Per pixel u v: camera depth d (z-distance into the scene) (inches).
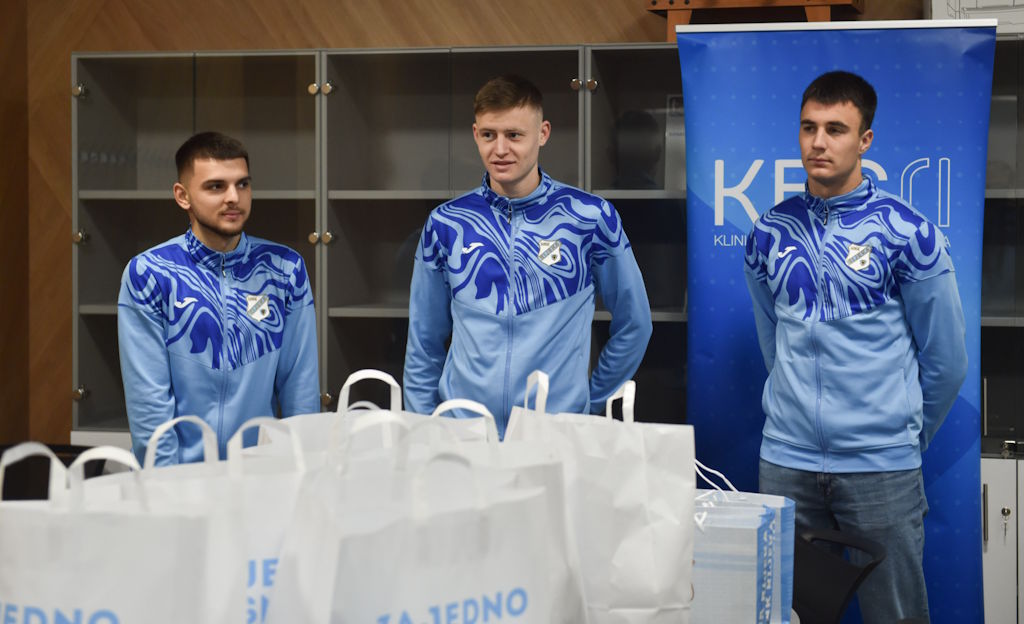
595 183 156.6
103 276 168.4
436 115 160.9
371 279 163.6
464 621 47.0
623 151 155.9
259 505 47.3
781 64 138.9
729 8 163.9
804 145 121.8
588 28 180.2
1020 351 148.8
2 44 187.2
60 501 42.4
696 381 143.0
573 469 61.7
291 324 115.3
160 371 106.6
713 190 141.0
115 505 42.9
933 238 116.6
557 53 157.0
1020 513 148.6
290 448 62.2
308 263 164.7
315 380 117.6
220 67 165.3
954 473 138.1
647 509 60.2
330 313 164.4
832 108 119.4
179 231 167.2
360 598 44.2
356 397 163.8
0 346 188.9
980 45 134.3
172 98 166.2
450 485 49.6
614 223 119.3
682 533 60.4
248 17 187.0
